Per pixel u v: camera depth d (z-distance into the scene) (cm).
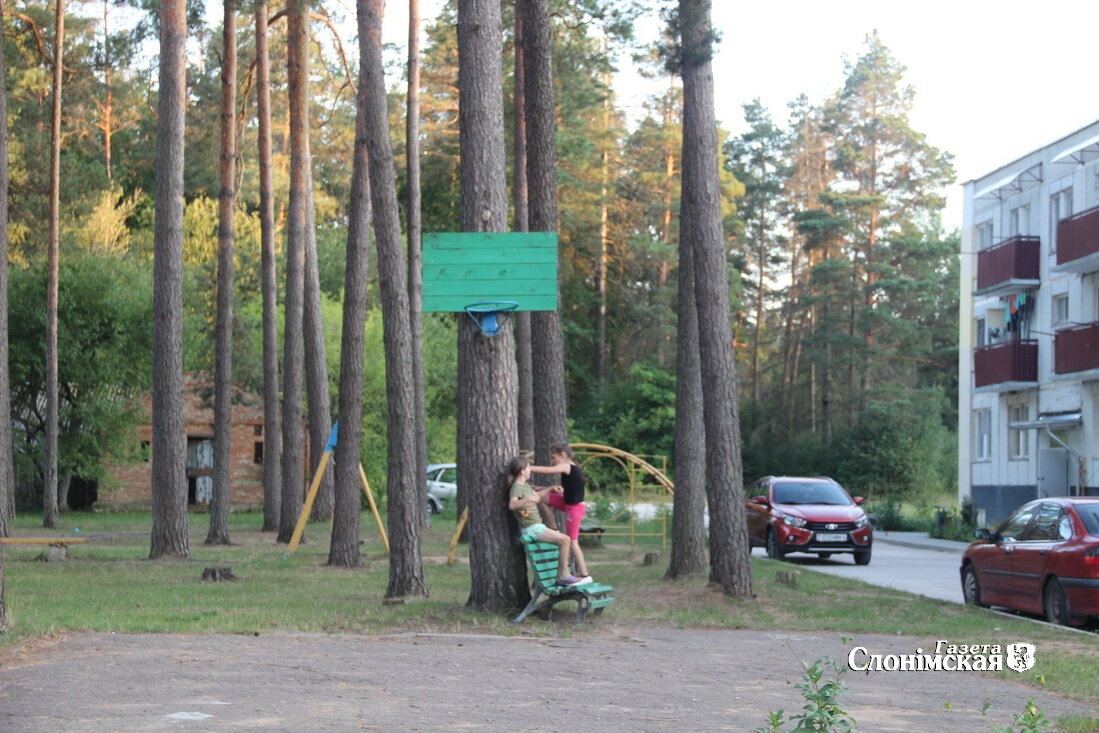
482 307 1337
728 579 1628
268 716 743
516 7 2866
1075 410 3183
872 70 7156
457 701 816
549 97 1878
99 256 4206
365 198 2247
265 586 1711
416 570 1545
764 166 7906
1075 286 3197
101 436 4194
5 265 2511
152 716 734
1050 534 1484
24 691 810
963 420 3909
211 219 5025
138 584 1725
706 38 1622
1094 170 3108
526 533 1291
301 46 2845
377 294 5303
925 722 798
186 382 4966
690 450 1928
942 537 3572
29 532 3092
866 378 6775
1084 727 788
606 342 7662
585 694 862
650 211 7150
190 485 4959
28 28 3847
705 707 820
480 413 1337
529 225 1873
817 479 2719
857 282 6969
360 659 999
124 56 3488
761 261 7812
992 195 3691
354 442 2172
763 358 8069
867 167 7056
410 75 3359
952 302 7500
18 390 4103
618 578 1933
